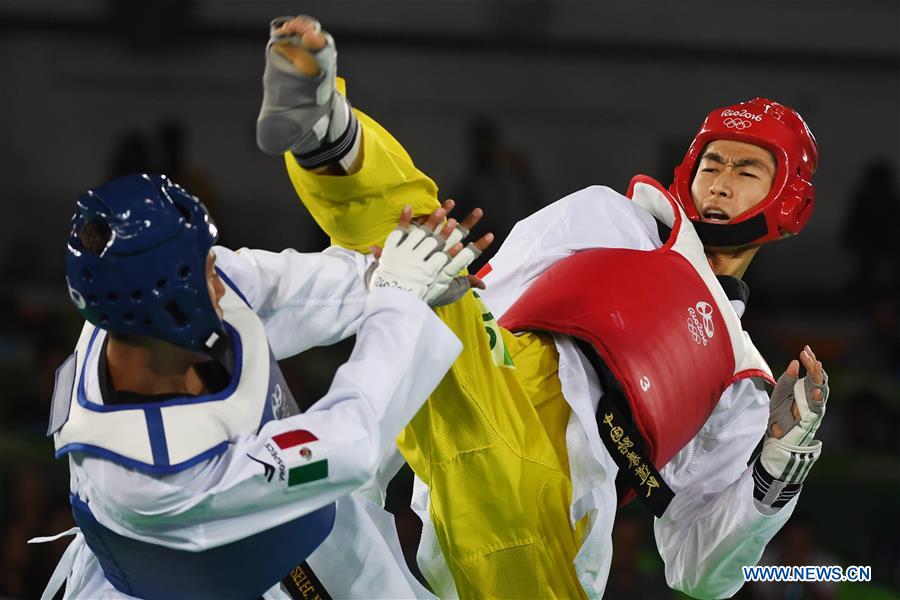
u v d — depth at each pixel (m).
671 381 6.69
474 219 5.69
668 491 6.71
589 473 6.60
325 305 5.80
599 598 6.82
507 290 7.36
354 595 6.03
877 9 32.03
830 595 14.23
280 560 5.46
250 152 30.25
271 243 29.67
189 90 30.41
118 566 5.39
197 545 5.10
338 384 5.26
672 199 7.34
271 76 5.18
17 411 17.53
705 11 32.03
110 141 30.22
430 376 5.52
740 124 7.45
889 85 31.95
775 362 22.27
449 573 6.83
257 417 5.14
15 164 29.92
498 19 31.48
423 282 5.54
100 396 5.08
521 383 6.59
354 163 5.67
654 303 6.77
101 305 4.86
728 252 7.54
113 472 4.94
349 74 31.09
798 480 7.34
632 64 31.78
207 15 30.56
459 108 31.36
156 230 4.81
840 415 19.73
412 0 31.33
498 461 6.37
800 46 31.97
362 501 6.48
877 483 17.16
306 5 30.94
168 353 5.01
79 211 4.93
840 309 28.55
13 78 30.06
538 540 6.46
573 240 7.21
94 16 30.27
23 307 23.09
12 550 14.37
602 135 31.69
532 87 31.58
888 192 28.61
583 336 6.62
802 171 7.43
